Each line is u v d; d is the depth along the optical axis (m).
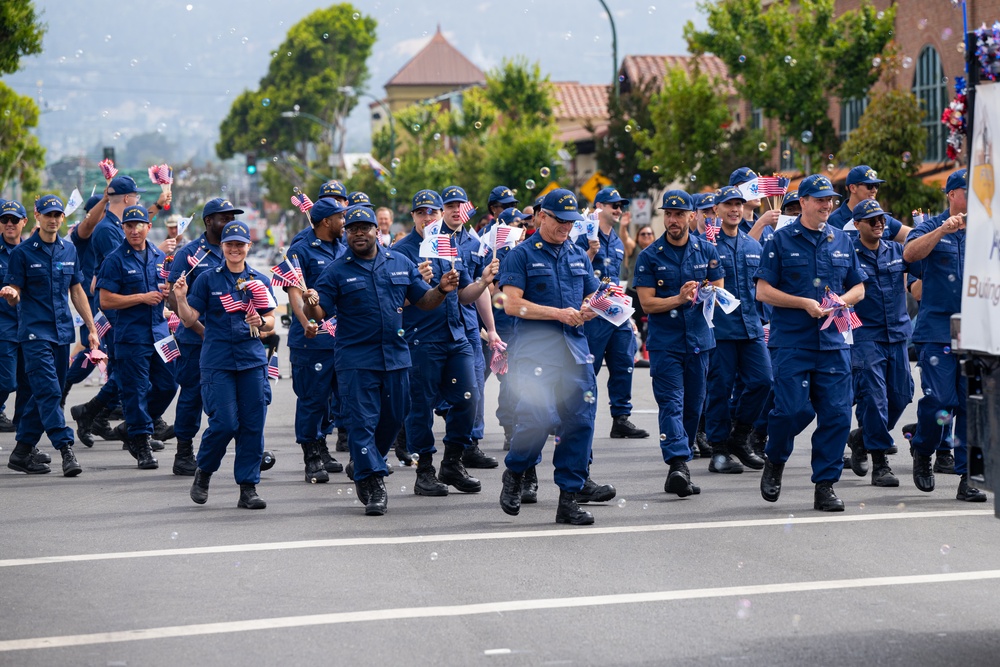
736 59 52.44
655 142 58.78
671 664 9.07
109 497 15.92
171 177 19.92
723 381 17.61
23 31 37.41
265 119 148.38
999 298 9.09
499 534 13.51
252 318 14.88
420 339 15.94
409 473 17.91
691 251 15.92
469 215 18.12
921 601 10.68
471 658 9.24
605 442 20.42
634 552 12.56
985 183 9.32
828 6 51.25
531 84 78.31
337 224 17.45
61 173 138.12
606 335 20.33
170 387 18.73
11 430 22.44
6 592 11.23
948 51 49.94
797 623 10.07
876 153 47.06
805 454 19.08
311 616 10.38
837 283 14.77
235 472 15.16
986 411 9.45
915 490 15.98
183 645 9.65
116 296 18.11
